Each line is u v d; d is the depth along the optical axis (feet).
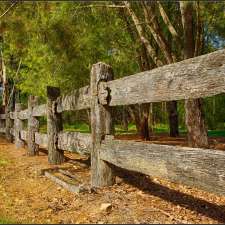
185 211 16.17
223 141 47.52
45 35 41.63
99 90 20.38
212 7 37.11
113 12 45.57
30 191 20.58
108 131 20.44
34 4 34.63
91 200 17.48
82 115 100.12
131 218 14.43
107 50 48.75
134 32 50.26
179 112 91.15
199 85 13.03
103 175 20.18
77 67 46.68
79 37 42.34
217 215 15.90
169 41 53.78
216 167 12.30
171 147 14.47
